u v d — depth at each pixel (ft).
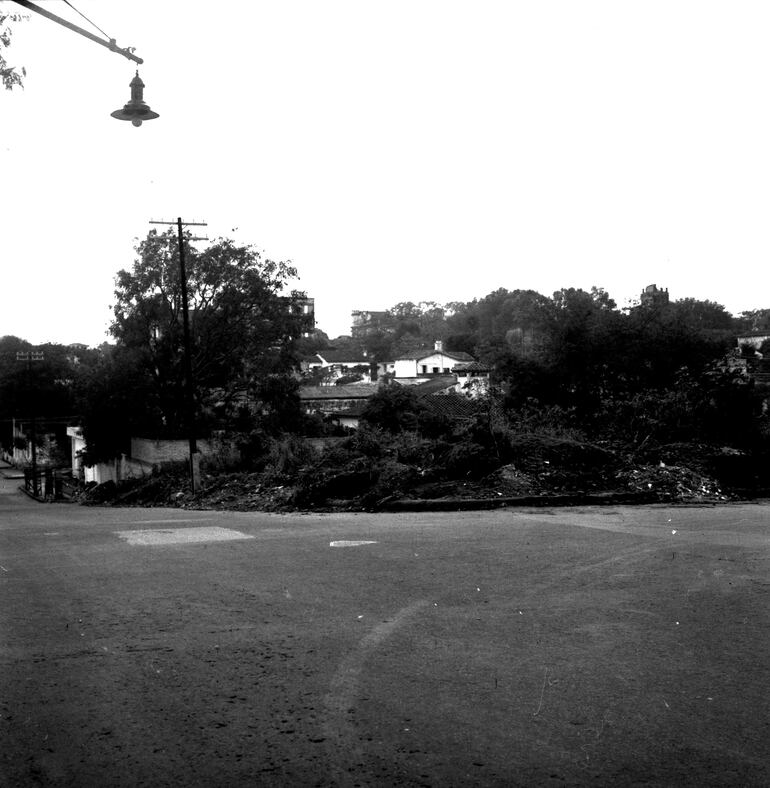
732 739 13.41
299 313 148.97
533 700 15.23
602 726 13.98
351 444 69.21
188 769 12.47
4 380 270.67
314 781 12.03
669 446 66.08
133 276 139.13
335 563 29.50
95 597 24.47
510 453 58.90
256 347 146.82
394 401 136.67
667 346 101.71
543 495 52.95
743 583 24.93
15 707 15.12
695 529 37.93
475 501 51.39
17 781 12.14
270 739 13.55
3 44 40.70
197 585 25.93
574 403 104.32
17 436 314.14
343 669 17.11
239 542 36.04
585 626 20.29
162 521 50.42
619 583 25.27
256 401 152.05
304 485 60.85
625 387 102.89
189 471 96.78
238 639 19.43
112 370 138.92
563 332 105.70
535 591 24.30
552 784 11.89
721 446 68.95
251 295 141.28
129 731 13.94
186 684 16.28
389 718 14.40
